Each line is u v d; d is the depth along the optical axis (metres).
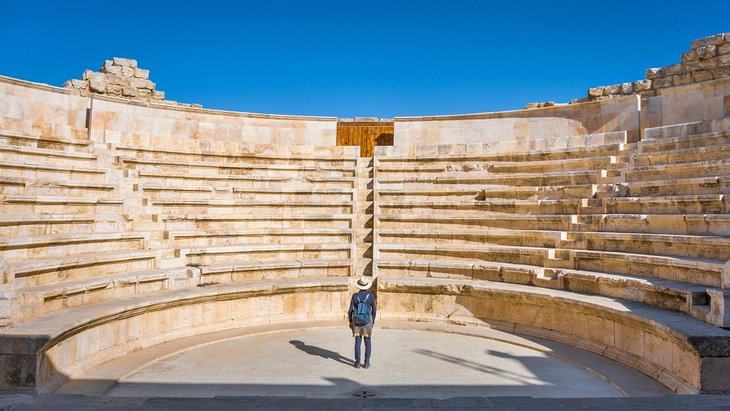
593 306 13.17
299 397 9.29
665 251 14.21
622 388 10.56
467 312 16.69
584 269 15.68
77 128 19.83
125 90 23.02
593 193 17.30
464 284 16.59
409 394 10.34
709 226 13.66
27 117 18.91
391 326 16.28
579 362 12.46
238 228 18.53
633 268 14.50
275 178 20.42
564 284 15.38
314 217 19.56
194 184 19.80
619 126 19.62
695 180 14.82
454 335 15.48
